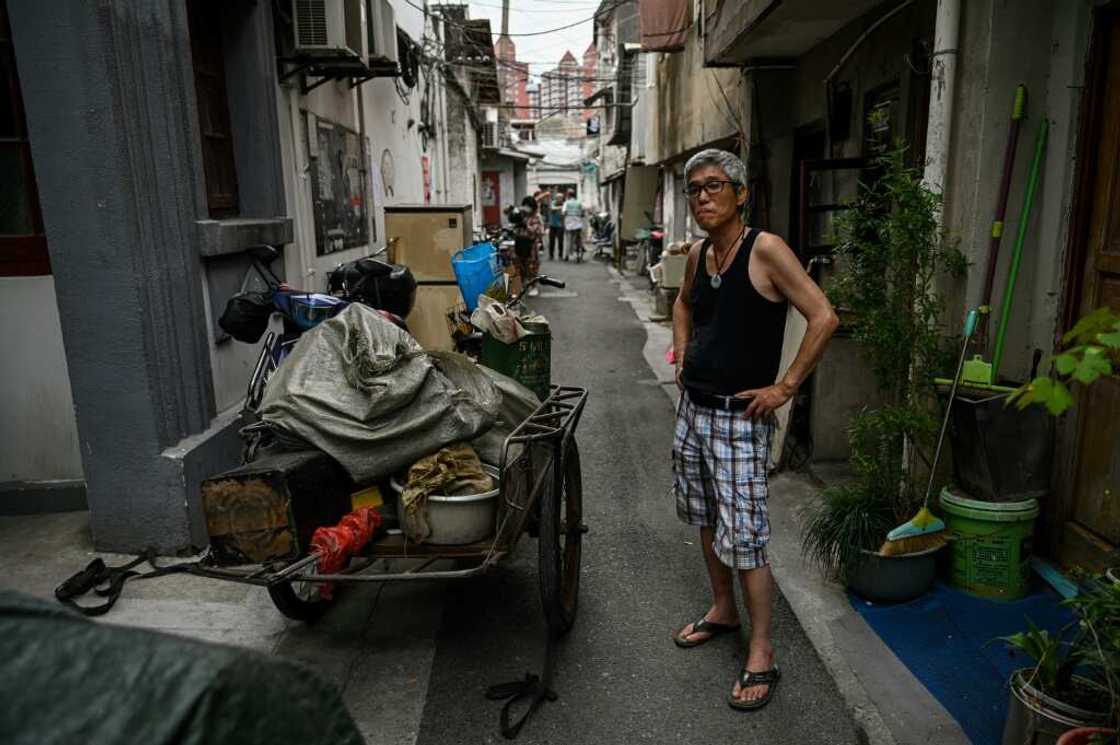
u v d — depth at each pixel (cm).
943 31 388
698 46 1202
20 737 87
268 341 381
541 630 350
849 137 645
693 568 414
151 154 393
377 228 964
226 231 450
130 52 377
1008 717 244
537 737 280
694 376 304
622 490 527
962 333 387
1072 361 150
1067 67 352
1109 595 227
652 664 326
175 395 410
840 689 306
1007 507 345
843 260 461
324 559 270
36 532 429
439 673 317
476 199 2473
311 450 290
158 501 399
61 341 440
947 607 353
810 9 588
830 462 542
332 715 107
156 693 92
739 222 294
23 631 96
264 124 534
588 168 4172
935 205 374
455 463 289
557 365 919
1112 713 213
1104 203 338
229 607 362
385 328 305
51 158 371
